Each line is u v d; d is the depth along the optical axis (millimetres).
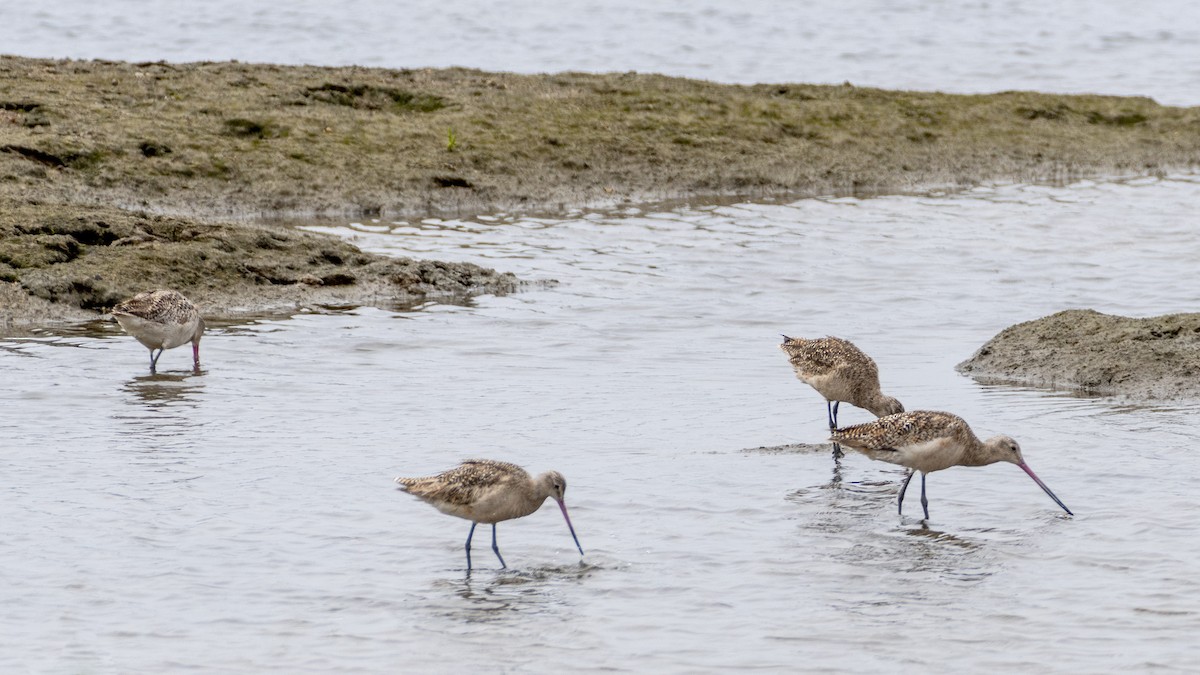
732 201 29906
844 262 24750
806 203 29812
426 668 10219
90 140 27562
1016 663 10219
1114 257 25047
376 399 16844
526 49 50844
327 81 32094
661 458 14828
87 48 49219
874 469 14664
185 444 15047
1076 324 18891
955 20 58062
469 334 20031
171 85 30812
